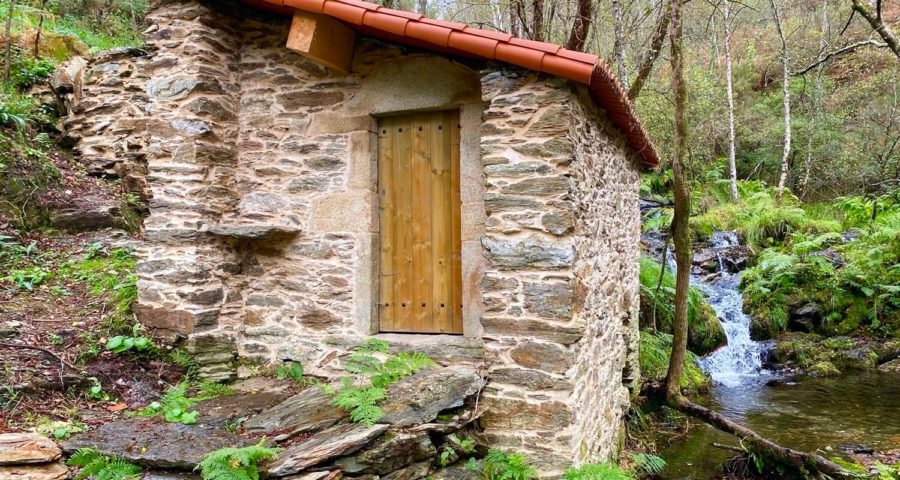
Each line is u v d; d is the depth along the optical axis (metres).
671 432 6.30
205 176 4.28
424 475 3.10
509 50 3.28
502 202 3.51
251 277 4.54
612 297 5.10
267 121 4.49
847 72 15.48
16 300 4.45
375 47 4.18
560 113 3.38
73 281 5.01
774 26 16.84
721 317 9.59
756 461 5.15
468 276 3.91
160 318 4.25
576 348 3.49
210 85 4.29
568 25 7.73
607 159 4.81
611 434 4.98
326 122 4.33
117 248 5.75
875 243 9.82
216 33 4.36
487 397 3.57
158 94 4.32
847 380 8.17
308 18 3.77
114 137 7.23
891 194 12.21
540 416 3.42
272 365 4.41
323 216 4.34
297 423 3.18
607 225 4.81
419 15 3.48
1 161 5.96
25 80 8.02
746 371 8.84
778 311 9.64
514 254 3.48
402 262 4.27
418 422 3.12
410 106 4.08
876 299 9.38
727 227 12.19
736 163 16.52
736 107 16.34
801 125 14.98
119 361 3.95
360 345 4.16
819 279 9.97
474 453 3.45
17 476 2.61
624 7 7.71
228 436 3.07
